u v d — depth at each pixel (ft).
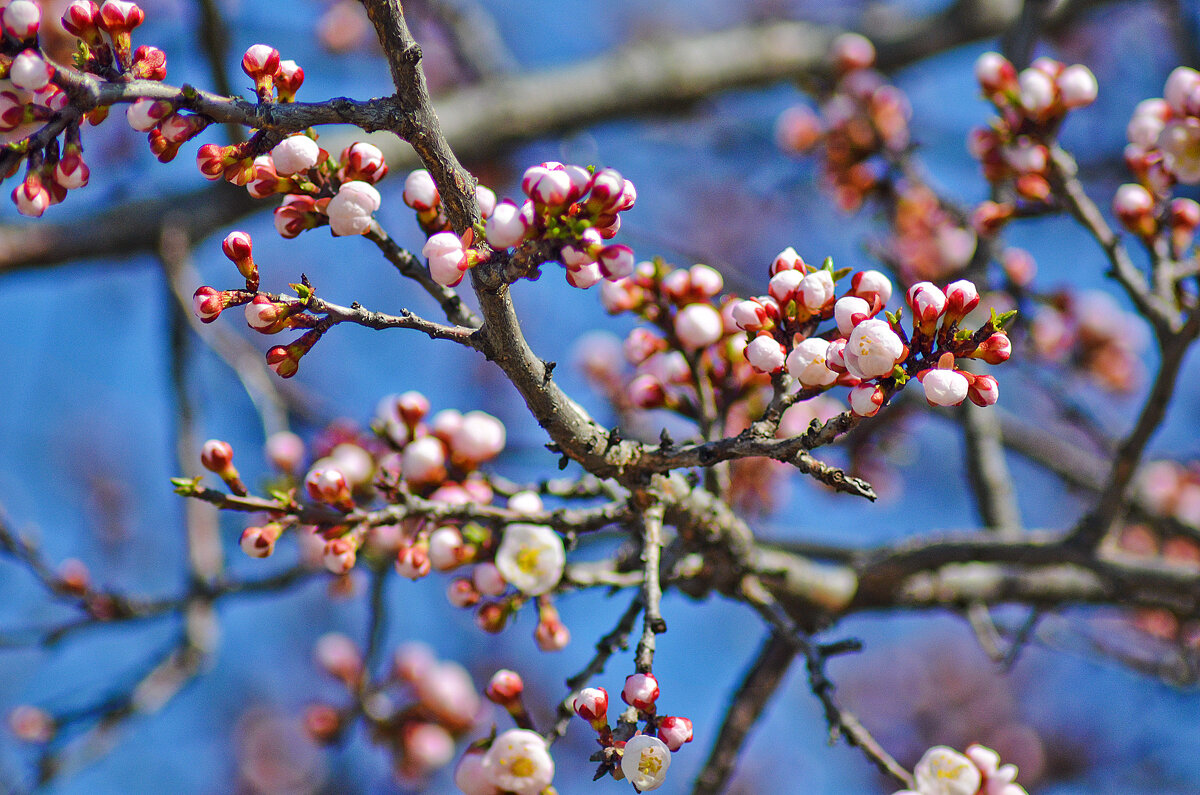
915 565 12.73
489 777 7.14
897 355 6.32
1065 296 15.69
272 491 8.38
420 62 6.53
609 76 22.26
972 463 15.21
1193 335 10.25
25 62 5.88
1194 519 18.67
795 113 17.61
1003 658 12.98
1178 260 11.12
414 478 9.34
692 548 9.84
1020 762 27.04
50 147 6.36
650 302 9.38
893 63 23.65
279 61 6.82
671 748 6.67
